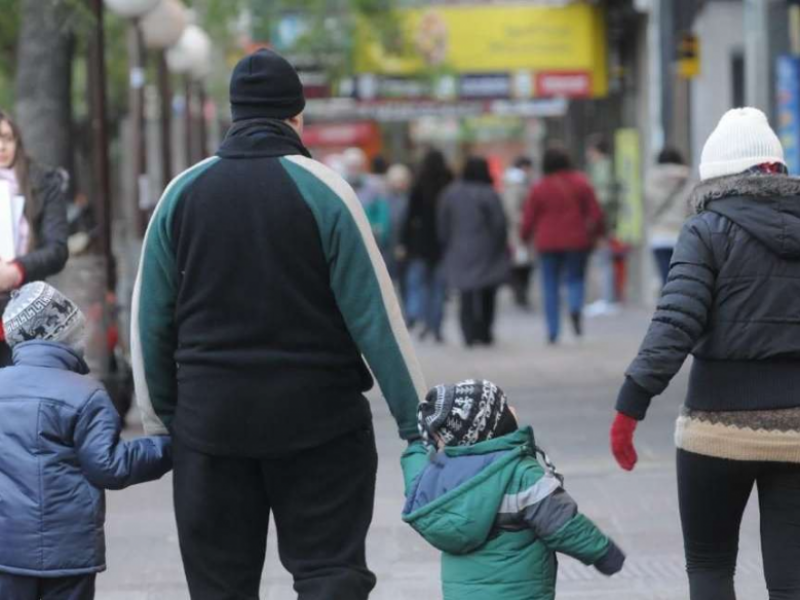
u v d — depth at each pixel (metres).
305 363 14.31
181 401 14.61
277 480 14.59
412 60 83.38
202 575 14.69
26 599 15.37
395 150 121.50
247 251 14.23
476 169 50.66
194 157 71.56
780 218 14.97
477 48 83.06
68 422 15.16
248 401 14.24
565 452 29.84
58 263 22.86
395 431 33.34
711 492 15.42
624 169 71.00
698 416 15.31
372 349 14.40
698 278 15.00
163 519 25.11
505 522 14.13
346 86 83.88
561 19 82.25
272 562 22.42
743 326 14.98
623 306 71.38
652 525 23.77
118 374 33.78
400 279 58.78
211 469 14.49
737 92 64.38
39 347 15.49
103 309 33.28
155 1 41.41
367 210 55.12
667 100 59.66
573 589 20.41
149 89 71.25
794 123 49.47
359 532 14.71
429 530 14.23
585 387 39.34
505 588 14.15
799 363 15.09
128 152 55.12
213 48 72.94
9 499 15.14
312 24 82.00
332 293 14.42
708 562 15.77
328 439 14.41
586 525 14.04
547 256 50.62
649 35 69.75
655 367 14.92
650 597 19.95
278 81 14.55
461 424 14.17
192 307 14.42
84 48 60.56
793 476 15.21
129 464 14.98
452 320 70.00
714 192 15.21
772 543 15.30
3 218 22.58
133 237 42.25
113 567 22.06
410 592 20.33
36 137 40.44
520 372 43.16
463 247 50.38
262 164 14.36
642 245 71.25
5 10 42.66
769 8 50.22
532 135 111.31
